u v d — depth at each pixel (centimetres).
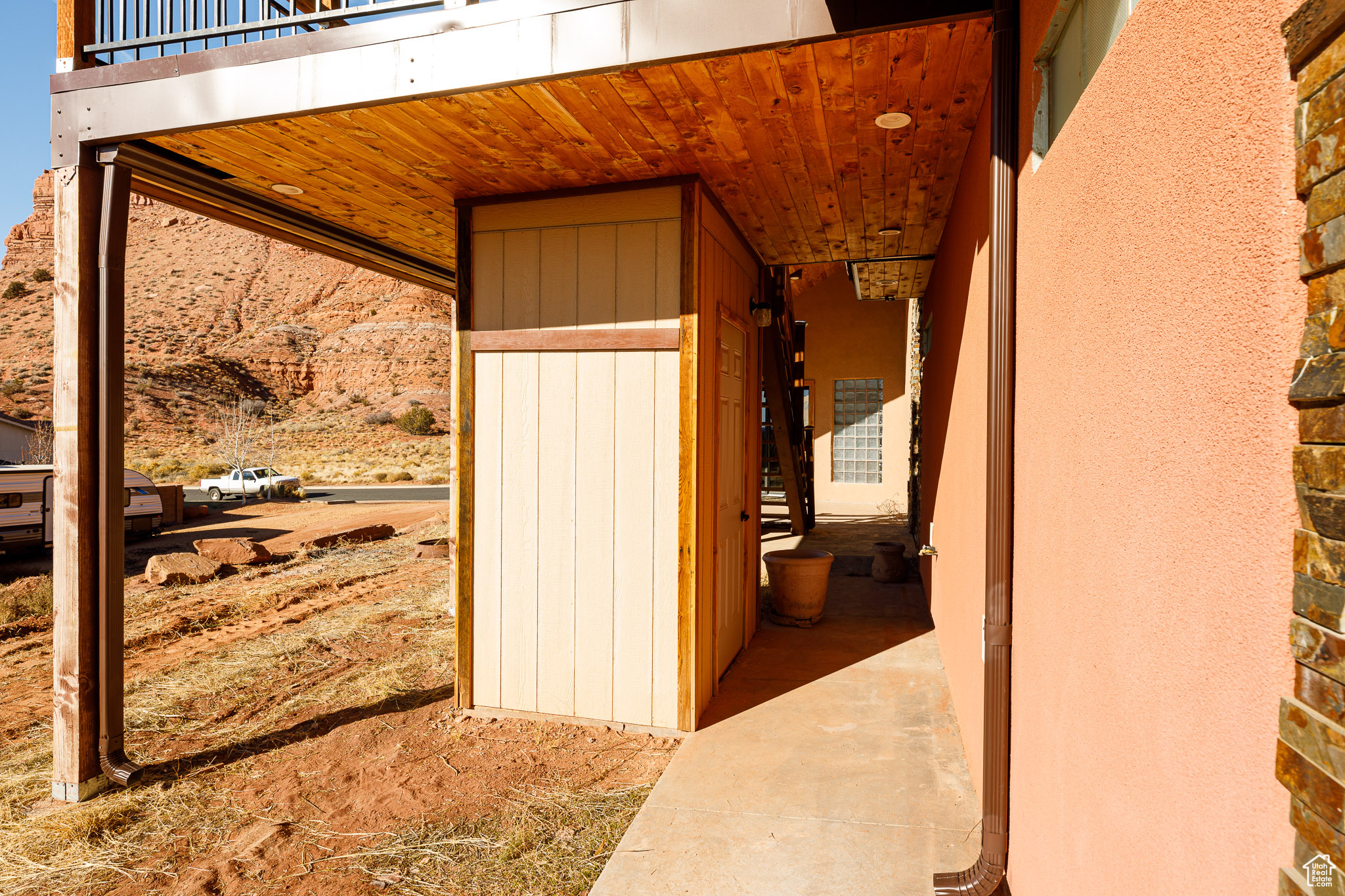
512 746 364
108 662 329
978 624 308
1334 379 70
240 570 884
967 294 360
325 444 4138
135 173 356
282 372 5066
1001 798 230
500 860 265
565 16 269
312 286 5962
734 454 479
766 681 446
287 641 564
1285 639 81
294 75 299
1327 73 73
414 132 321
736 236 474
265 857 270
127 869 265
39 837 287
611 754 353
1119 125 136
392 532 1250
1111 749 137
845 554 873
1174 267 111
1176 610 109
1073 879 161
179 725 400
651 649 379
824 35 244
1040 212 202
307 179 382
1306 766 75
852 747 351
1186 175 106
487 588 406
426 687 455
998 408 234
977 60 262
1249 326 88
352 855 270
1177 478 109
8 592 743
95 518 331
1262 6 85
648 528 379
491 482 404
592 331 386
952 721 381
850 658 489
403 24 287
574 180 383
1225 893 93
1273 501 83
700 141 334
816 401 1402
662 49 260
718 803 298
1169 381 112
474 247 408
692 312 372
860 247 551
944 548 468
